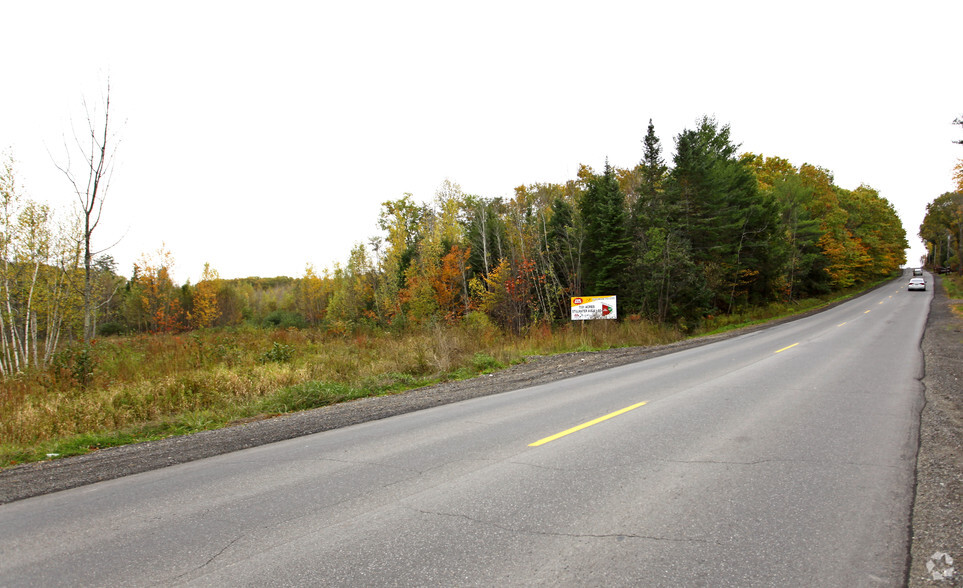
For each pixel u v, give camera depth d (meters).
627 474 4.88
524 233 38.59
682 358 15.04
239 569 3.32
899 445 5.55
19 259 19.77
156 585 3.18
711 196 34.97
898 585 2.84
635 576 3.02
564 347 21.19
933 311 28.23
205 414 10.00
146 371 15.33
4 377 13.79
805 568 3.06
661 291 29.61
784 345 16.75
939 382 9.28
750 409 7.54
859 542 3.37
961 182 22.75
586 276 37.12
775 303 42.78
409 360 15.37
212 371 14.65
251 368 15.40
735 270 37.53
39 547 3.83
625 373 12.42
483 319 31.50
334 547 3.58
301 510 4.34
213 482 5.30
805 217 49.53
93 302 21.16
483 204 44.25
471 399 10.08
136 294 49.66
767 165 56.94
